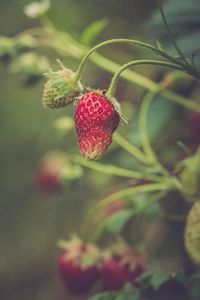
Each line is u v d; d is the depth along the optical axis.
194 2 0.37
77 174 0.38
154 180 0.35
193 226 0.30
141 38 0.45
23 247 0.68
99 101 0.26
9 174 0.66
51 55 0.52
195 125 0.39
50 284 0.69
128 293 0.32
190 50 0.34
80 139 0.26
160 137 0.40
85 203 0.61
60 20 0.48
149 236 0.41
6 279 0.70
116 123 0.26
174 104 0.38
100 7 0.49
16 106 0.65
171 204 0.39
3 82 0.66
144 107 0.37
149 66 0.42
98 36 0.48
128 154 0.40
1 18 0.59
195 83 0.38
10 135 0.65
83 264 0.34
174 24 0.36
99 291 0.38
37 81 0.39
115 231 0.34
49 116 0.55
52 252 0.68
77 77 0.27
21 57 0.39
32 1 0.41
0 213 0.67
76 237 0.35
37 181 0.49
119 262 0.34
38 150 0.65
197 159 0.31
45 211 0.65
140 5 0.48
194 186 0.31
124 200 0.36
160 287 0.32
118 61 0.47
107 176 0.45
